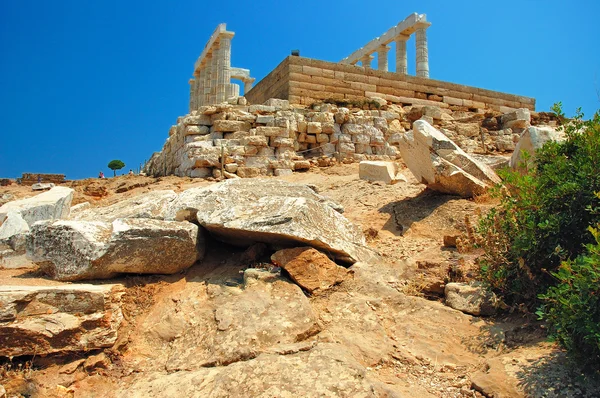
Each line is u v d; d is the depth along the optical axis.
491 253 5.39
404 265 6.28
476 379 4.01
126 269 5.60
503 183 5.91
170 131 20.69
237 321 4.83
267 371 3.98
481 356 4.47
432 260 6.32
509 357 4.23
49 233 5.63
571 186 4.83
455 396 3.93
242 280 5.73
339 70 21.86
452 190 8.67
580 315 3.75
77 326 4.58
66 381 4.33
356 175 14.41
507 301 5.16
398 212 8.68
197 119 17.59
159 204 7.06
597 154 4.92
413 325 4.95
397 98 23.16
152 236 5.64
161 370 4.49
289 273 5.52
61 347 4.52
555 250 4.70
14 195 17.75
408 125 21.56
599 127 5.21
